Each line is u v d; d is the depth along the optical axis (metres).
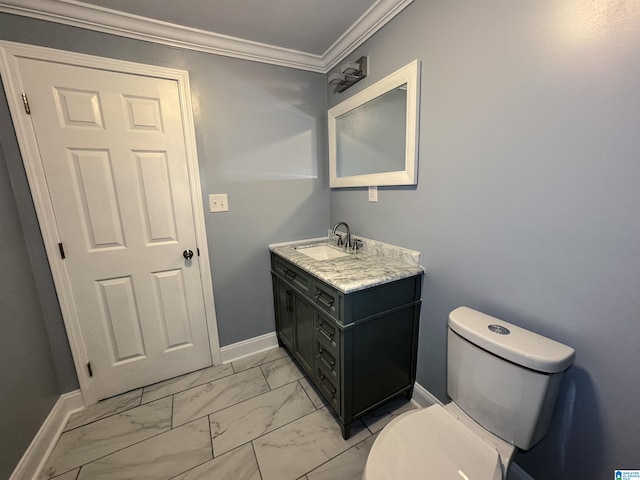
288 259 1.71
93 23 1.38
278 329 2.16
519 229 1.00
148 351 1.77
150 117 1.57
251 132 1.87
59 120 1.39
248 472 1.22
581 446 0.92
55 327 1.50
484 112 1.06
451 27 1.14
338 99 1.95
